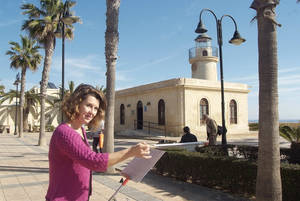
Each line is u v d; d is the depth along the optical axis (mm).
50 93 39625
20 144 18516
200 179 6582
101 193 5969
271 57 4266
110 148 8000
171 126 23797
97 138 11477
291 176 4863
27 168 9109
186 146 9391
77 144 1762
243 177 5621
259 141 4352
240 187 5688
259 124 4359
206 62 29203
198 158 6660
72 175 1834
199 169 6609
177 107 23297
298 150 7477
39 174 8133
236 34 11125
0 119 36406
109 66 8195
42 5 16828
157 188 6359
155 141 20719
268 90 4246
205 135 23969
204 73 29125
